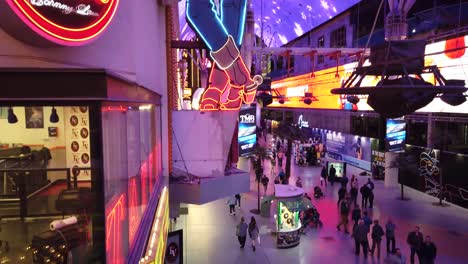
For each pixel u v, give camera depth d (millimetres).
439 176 20031
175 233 10609
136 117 5332
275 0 40750
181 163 10727
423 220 18672
